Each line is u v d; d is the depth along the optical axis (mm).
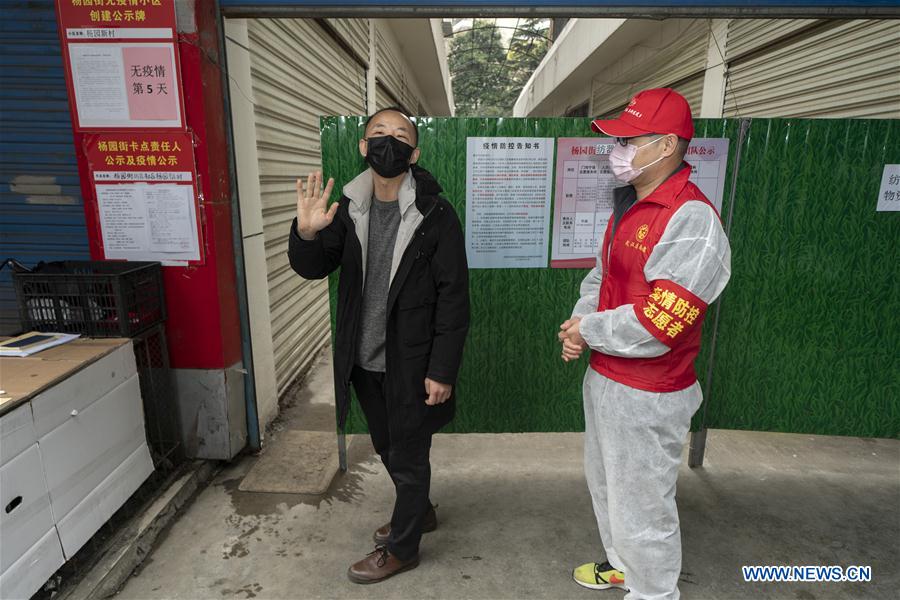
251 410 2756
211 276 2395
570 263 2459
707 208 1390
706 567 1979
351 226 1658
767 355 2520
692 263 1347
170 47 2172
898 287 2414
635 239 1495
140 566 1971
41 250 2479
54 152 2355
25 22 2221
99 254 2393
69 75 2209
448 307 1630
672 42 6375
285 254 3605
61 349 1907
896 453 2850
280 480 2557
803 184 2330
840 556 2047
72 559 1870
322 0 2301
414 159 1643
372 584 1872
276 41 3311
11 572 1455
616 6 2311
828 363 2518
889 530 2203
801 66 3943
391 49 7422
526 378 2590
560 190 2367
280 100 3408
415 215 1606
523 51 15234
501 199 2367
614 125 1483
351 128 2271
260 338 2961
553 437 3023
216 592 1842
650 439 1509
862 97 3352
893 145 2277
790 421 2598
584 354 2564
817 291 2439
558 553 2055
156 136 2264
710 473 2641
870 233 2369
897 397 2533
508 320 2512
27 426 1522
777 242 2393
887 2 2305
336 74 4676
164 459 2410
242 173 2672
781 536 2164
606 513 1815
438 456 2803
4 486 1440
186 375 2492
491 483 2549
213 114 2326
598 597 1828
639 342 1407
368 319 1736
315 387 3826
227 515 2283
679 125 1423
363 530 2191
